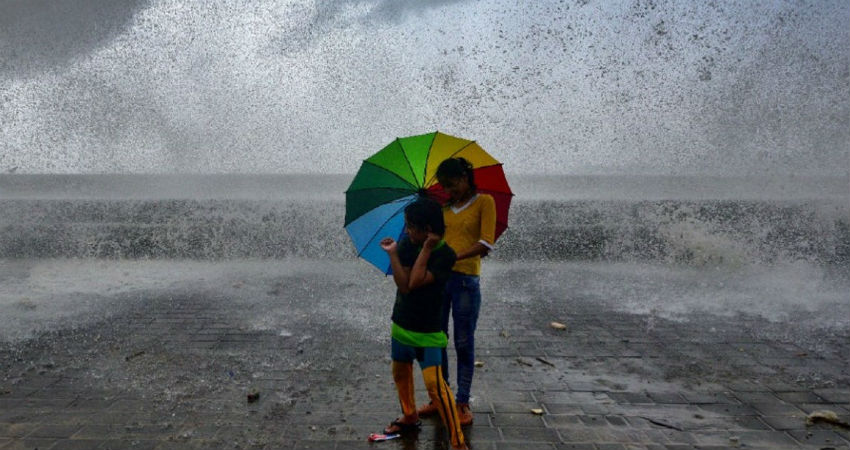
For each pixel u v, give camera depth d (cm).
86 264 841
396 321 300
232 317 564
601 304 615
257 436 320
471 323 332
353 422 338
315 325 538
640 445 309
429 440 316
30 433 322
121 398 372
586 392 383
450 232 328
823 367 426
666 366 432
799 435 320
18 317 562
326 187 1220
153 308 597
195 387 390
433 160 324
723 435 321
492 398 373
